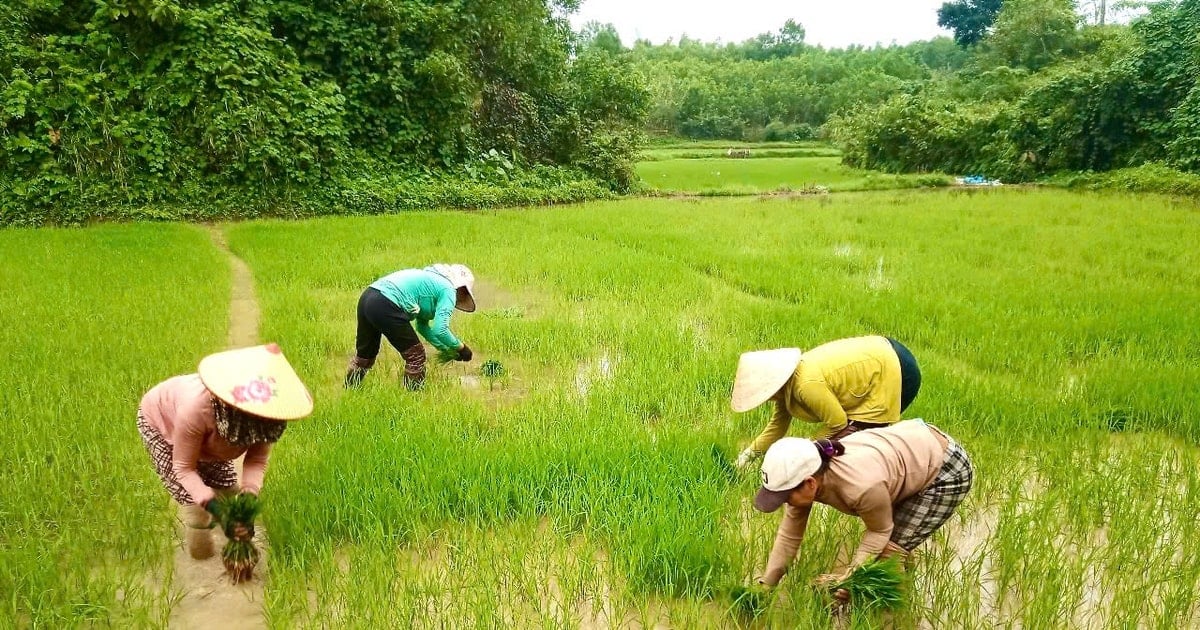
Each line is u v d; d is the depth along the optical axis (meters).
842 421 4.23
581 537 4.30
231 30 16.73
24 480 4.52
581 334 7.79
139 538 4.11
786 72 77.12
